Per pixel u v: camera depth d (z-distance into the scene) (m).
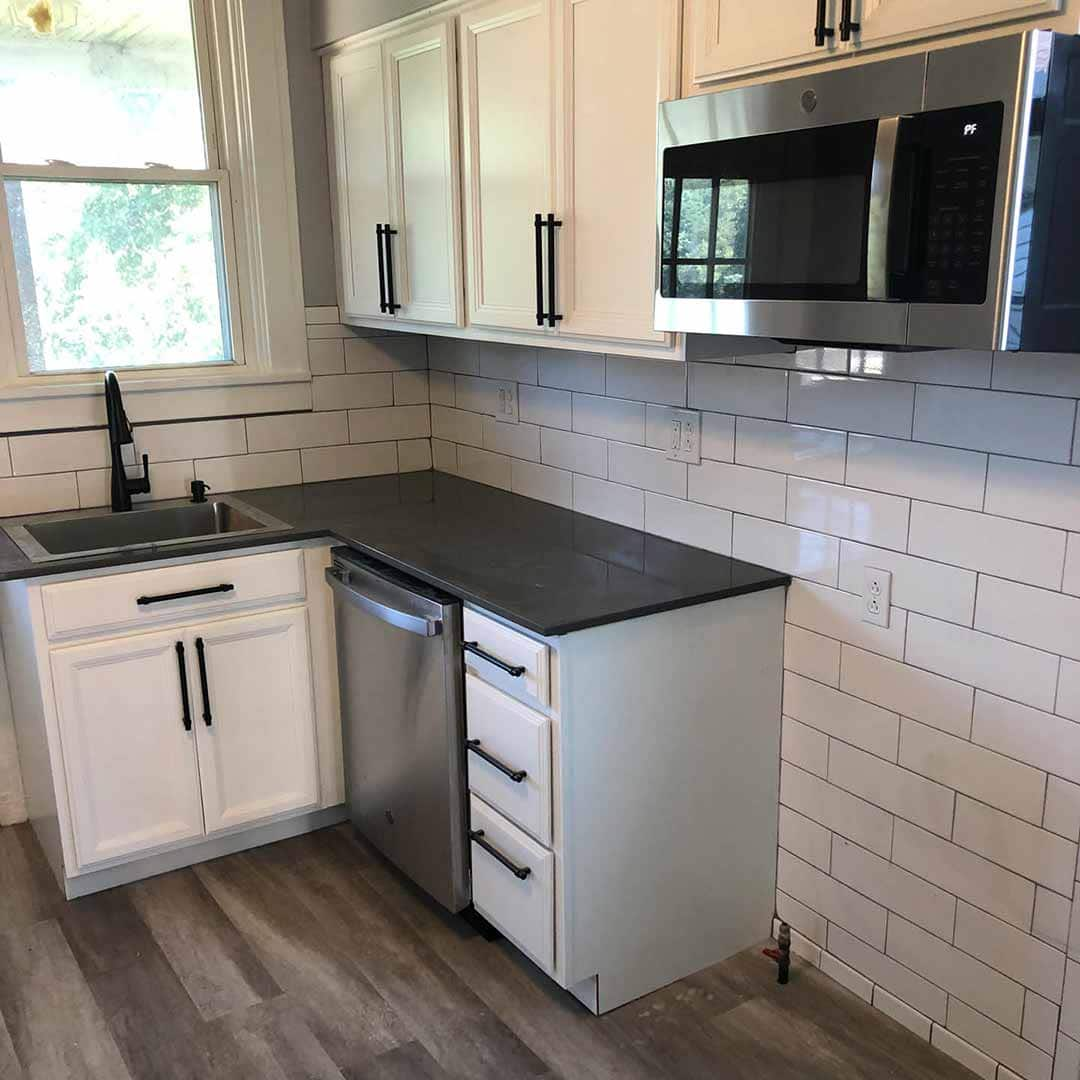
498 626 2.20
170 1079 2.14
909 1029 2.24
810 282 1.64
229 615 2.78
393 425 3.57
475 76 2.48
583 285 2.27
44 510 3.07
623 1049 2.20
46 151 2.99
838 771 2.29
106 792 2.70
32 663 2.60
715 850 2.38
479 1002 2.34
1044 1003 1.96
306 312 3.35
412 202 2.84
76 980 2.44
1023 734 1.91
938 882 2.12
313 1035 2.25
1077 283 1.44
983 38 1.44
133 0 3.03
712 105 1.77
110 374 3.00
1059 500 1.79
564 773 2.11
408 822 2.65
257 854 2.95
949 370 1.93
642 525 2.73
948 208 1.43
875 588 2.13
